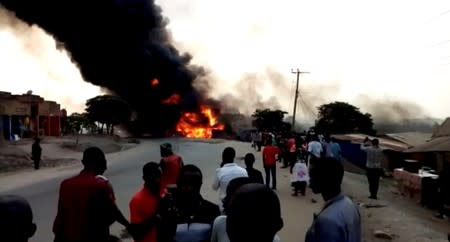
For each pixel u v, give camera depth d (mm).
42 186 19641
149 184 5191
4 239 2230
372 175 15391
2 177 23109
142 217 5109
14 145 38062
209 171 23250
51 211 13320
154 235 5172
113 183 18844
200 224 4602
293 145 20828
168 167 8391
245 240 2037
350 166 30641
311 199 14500
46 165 29578
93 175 5219
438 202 14820
